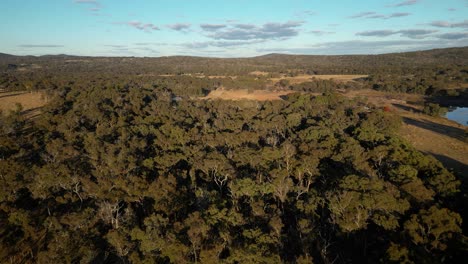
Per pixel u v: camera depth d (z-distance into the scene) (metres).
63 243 33.28
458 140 80.56
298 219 39.41
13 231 39.97
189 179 51.81
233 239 32.28
